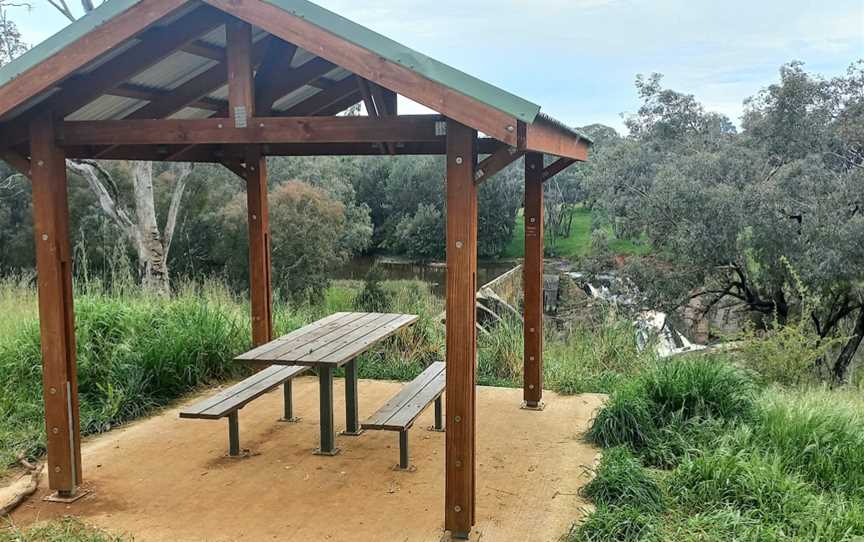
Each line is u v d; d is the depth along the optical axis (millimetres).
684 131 16594
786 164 13742
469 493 3570
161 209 20047
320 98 5543
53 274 3996
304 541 3635
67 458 4141
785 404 5164
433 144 5496
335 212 19703
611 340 7969
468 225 3387
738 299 15539
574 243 31172
